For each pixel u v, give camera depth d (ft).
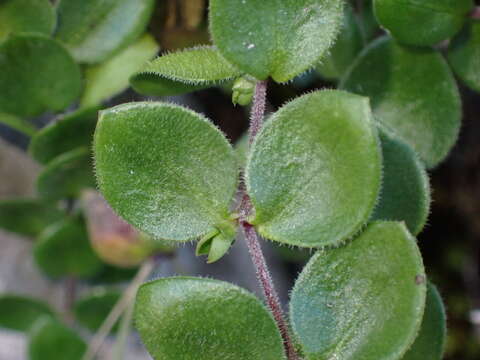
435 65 0.29
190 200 0.21
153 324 0.20
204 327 0.20
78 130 0.33
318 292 0.21
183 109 0.20
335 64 0.32
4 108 0.32
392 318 0.19
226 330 0.20
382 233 0.20
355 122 0.18
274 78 0.22
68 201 0.40
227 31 0.21
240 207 0.21
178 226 0.21
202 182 0.21
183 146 0.21
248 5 0.21
